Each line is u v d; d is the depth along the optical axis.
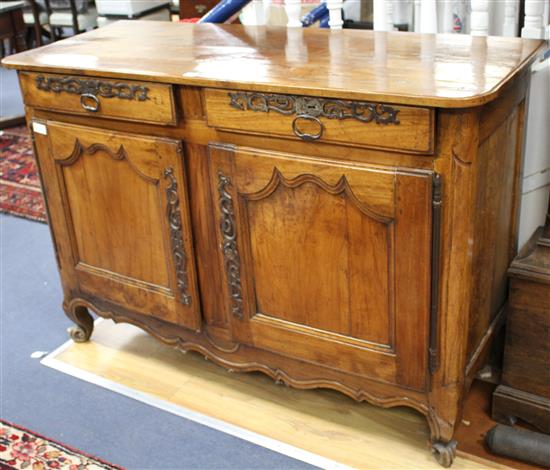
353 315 1.66
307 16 2.48
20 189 3.42
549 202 1.83
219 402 2.00
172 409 1.98
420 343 1.59
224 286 1.82
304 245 1.65
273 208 1.66
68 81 1.82
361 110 1.44
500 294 1.93
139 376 2.12
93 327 2.31
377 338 1.65
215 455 1.81
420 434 1.84
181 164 1.74
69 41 2.10
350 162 1.51
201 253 1.84
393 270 1.55
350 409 1.94
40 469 1.79
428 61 1.62
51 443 1.87
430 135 1.39
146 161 1.79
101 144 1.85
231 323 1.86
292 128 1.54
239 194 1.68
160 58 1.81
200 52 1.85
